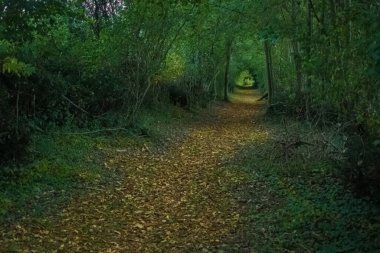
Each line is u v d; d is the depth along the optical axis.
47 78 12.41
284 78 24.11
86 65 15.10
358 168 8.04
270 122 21.95
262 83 48.03
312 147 12.58
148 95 21.70
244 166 12.16
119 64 16.48
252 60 44.19
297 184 9.97
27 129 9.98
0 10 9.81
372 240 6.42
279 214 8.15
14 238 6.64
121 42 15.76
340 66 8.38
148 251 6.63
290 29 14.54
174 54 22.16
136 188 10.15
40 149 11.12
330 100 10.09
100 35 15.70
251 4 19.06
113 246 6.77
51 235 6.98
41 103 12.63
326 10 10.04
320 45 8.93
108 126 15.46
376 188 7.67
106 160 12.20
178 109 25.47
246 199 9.31
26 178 9.23
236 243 6.95
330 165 10.85
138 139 15.33
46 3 10.23
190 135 18.81
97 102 15.66
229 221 8.02
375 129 7.63
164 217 8.27
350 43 7.95
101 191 9.58
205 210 8.70
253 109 34.38
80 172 10.45
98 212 8.29
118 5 18.36
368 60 6.69
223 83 41.72
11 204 7.91
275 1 16.86
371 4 6.27
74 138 13.16
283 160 12.12
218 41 29.34
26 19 10.11
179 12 16.98
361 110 8.20
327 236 6.87
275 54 29.70
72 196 8.99
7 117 9.28
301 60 9.60
